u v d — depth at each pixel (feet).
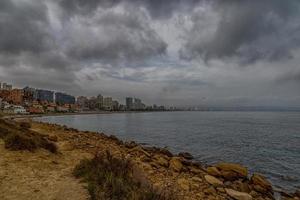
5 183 24.81
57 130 109.29
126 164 32.37
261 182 50.26
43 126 116.88
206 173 53.72
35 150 39.65
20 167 30.66
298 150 110.93
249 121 357.61
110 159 33.65
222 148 112.37
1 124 53.11
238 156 93.81
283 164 81.15
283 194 48.70
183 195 35.68
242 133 183.52
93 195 21.67
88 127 239.71
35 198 21.91
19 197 21.88
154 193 23.49
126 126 252.83
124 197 21.45
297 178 63.41
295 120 391.24
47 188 24.61
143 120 390.63
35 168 31.24
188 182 42.83
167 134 170.91
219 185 45.34
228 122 329.31
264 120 390.01
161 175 45.47
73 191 24.03
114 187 22.75
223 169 55.67
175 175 47.16
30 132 60.18
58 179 27.78
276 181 60.49
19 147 37.88
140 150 71.00
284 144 129.80
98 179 25.62
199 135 165.58
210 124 284.41
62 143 61.46
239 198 39.52
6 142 38.34
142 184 27.22
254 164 80.38
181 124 282.77
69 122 338.34
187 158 84.17
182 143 125.90
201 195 37.52
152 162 55.52
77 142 69.21
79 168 30.96
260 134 178.19
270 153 102.42
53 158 38.63
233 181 51.90
